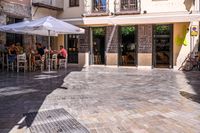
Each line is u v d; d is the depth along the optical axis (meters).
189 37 18.27
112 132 4.83
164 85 10.44
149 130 4.94
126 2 19.78
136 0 19.48
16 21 18.02
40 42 20.20
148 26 19.17
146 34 19.25
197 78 12.88
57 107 6.67
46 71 15.84
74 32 15.76
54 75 13.70
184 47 18.42
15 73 14.41
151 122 5.41
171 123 5.35
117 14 19.84
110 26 20.19
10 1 16.98
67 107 6.67
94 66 20.53
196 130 4.94
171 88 9.68
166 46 18.97
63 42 21.89
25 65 15.13
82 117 5.77
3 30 14.96
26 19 18.50
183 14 16.53
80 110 6.36
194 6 18.16
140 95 8.28
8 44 17.27
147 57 19.30
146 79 12.38
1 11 16.22
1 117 5.79
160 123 5.35
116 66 20.06
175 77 13.28
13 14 17.27
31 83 10.73
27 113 6.11
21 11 17.95
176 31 18.59
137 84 10.68
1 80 11.55
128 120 5.55
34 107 6.67
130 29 19.77
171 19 16.50
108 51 20.33
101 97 7.93
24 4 18.23
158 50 19.19
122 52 20.11
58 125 5.23
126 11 19.58
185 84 10.73
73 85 10.30
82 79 12.18
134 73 15.20
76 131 4.89
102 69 17.83
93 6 20.73
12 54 15.30
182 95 8.30
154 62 19.30
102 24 18.58
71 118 5.70
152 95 8.29
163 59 19.11
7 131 4.89
